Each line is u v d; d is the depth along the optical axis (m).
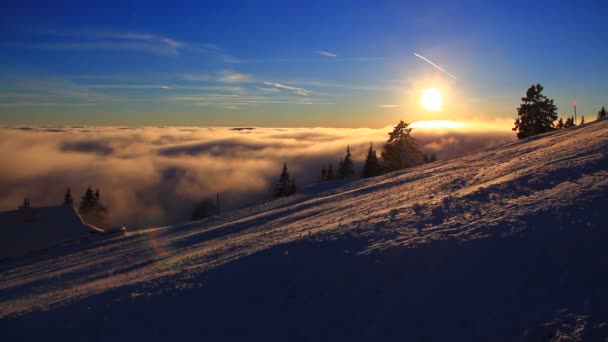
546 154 16.16
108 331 7.28
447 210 10.57
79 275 15.88
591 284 5.68
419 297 6.62
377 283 7.32
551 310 5.45
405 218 10.67
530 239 7.27
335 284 7.60
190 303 7.85
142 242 27.27
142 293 8.59
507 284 6.28
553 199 9.09
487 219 8.89
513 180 11.91
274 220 21.31
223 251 12.45
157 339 6.85
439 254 7.61
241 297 7.80
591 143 15.32
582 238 6.83
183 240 21.95
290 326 6.75
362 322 6.46
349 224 11.23
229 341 6.61
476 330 5.55
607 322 4.97
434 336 5.70
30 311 8.72
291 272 8.39
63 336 7.33
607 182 9.28
